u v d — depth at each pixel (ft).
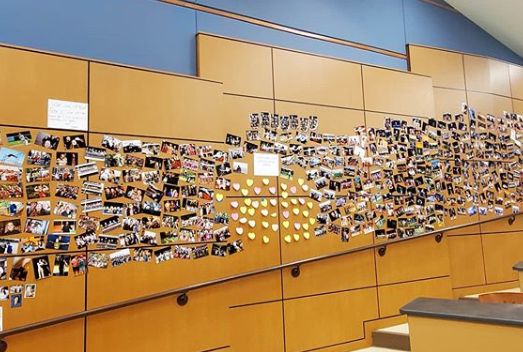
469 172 15.89
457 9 17.81
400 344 12.13
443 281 14.30
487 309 6.05
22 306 8.41
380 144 13.85
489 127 16.81
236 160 11.39
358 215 13.12
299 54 12.81
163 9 11.32
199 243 10.45
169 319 9.86
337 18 14.38
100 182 9.43
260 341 11.12
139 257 9.66
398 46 15.65
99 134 9.52
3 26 9.29
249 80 11.89
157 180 10.09
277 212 11.84
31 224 8.65
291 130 12.35
